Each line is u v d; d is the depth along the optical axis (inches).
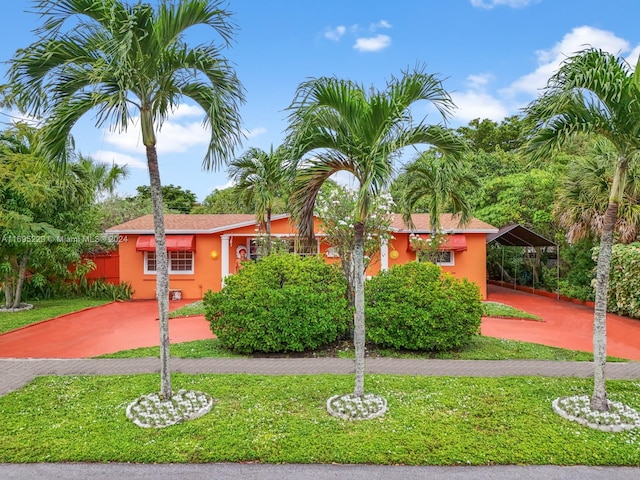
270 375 303.1
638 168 401.7
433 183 318.7
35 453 190.5
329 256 534.3
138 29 204.7
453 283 378.9
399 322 361.1
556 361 339.6
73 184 602.5
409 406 243.1
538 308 613.6
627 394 261.3
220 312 364.2
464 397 256.2
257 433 209.5
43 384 285.0
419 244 595.8
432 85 231.3
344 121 238.8
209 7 222.8
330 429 213.9
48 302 673.6
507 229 643.5
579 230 578.6
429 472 177.0
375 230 426.9
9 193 514.9
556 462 183.9
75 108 217.5
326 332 365.7
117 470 178.9
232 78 244.2
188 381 287.3
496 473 176.1
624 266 526.3
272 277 381.4
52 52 210.4
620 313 548.1
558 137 222.5
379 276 394.3
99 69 196.4
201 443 199.2
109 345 408.5
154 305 653.9
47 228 553.6
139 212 1127.0
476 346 386.3
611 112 216.4
